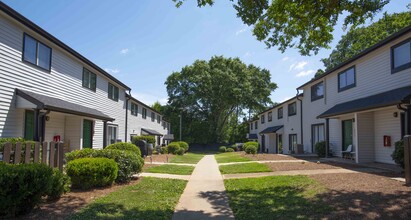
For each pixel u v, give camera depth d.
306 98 24.36
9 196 5.27
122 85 22.78
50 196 6.95
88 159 8.85
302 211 6.15
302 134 25.20
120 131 23.38
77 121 15.54
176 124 54.72
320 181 9.23
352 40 32.16
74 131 15.50
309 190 8.10
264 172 12.55
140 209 6.56
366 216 5.43
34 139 10.71
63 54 14.34
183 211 6.71
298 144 24.55
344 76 17.92
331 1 8.34
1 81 10.09
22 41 11.17
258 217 6.02
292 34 10.34
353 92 16.67
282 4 8.88
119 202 7.05
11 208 5.38
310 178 9.94
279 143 32.66
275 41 10.67
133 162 10.16
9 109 10.47
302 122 25.22
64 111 11.99
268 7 9.21
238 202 7.41
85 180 8.41
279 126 31.53
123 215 5.99
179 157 23.88
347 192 7.38
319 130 21.78
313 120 22.70
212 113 54.31
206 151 50.94
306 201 6.92
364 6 8.72
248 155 23.08
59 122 14.93
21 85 11.13
